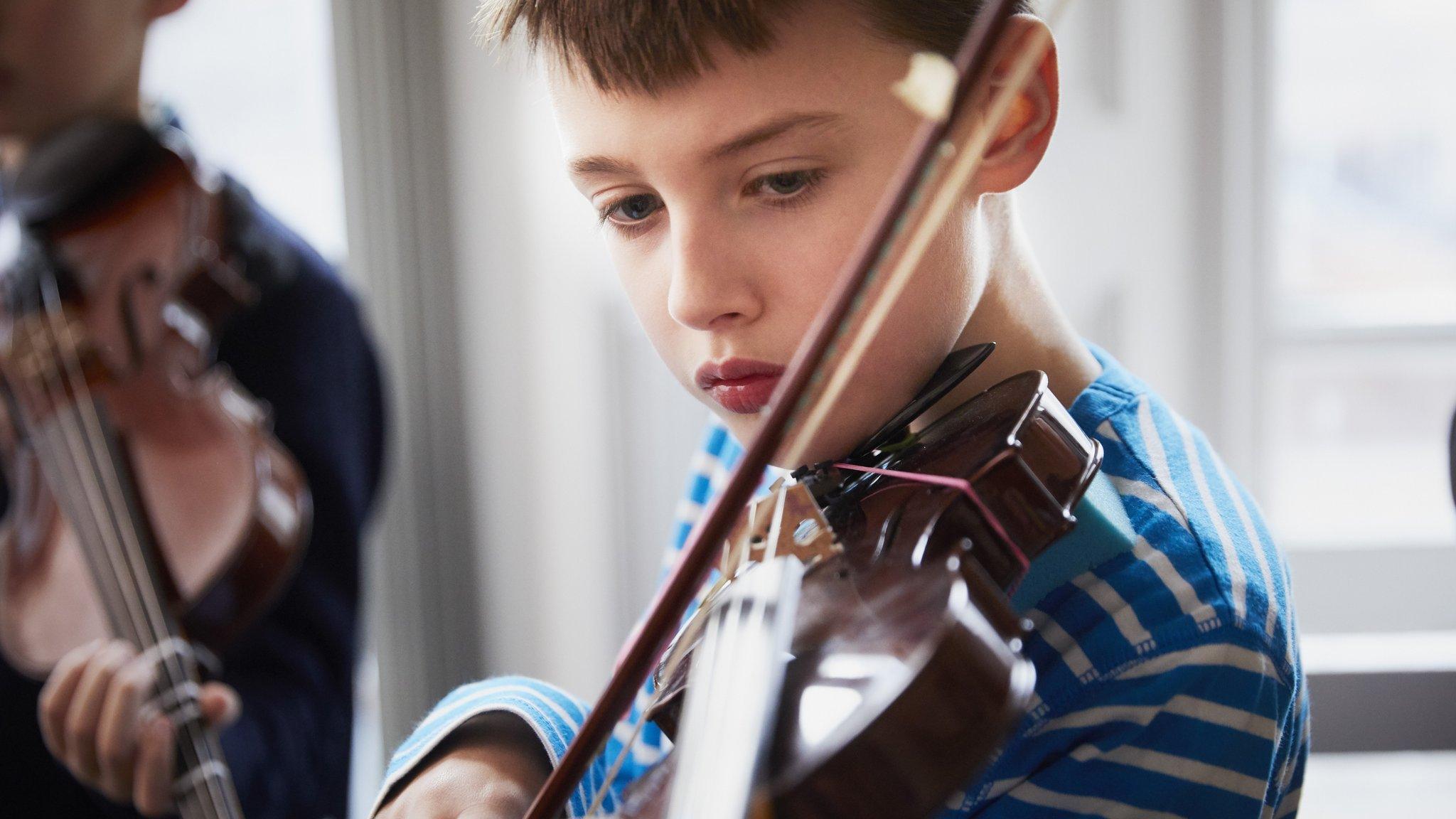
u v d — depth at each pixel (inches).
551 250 71.2
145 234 47.1
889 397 24.2
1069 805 22.1
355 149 69.3
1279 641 23.2
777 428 19.8
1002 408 23.3
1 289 48.5
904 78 22.9
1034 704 22.6
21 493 47.0
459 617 74.4
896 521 21.4
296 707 47.6
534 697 27.6
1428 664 59.3
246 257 50.2
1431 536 68.1
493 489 73.5
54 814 47.2
